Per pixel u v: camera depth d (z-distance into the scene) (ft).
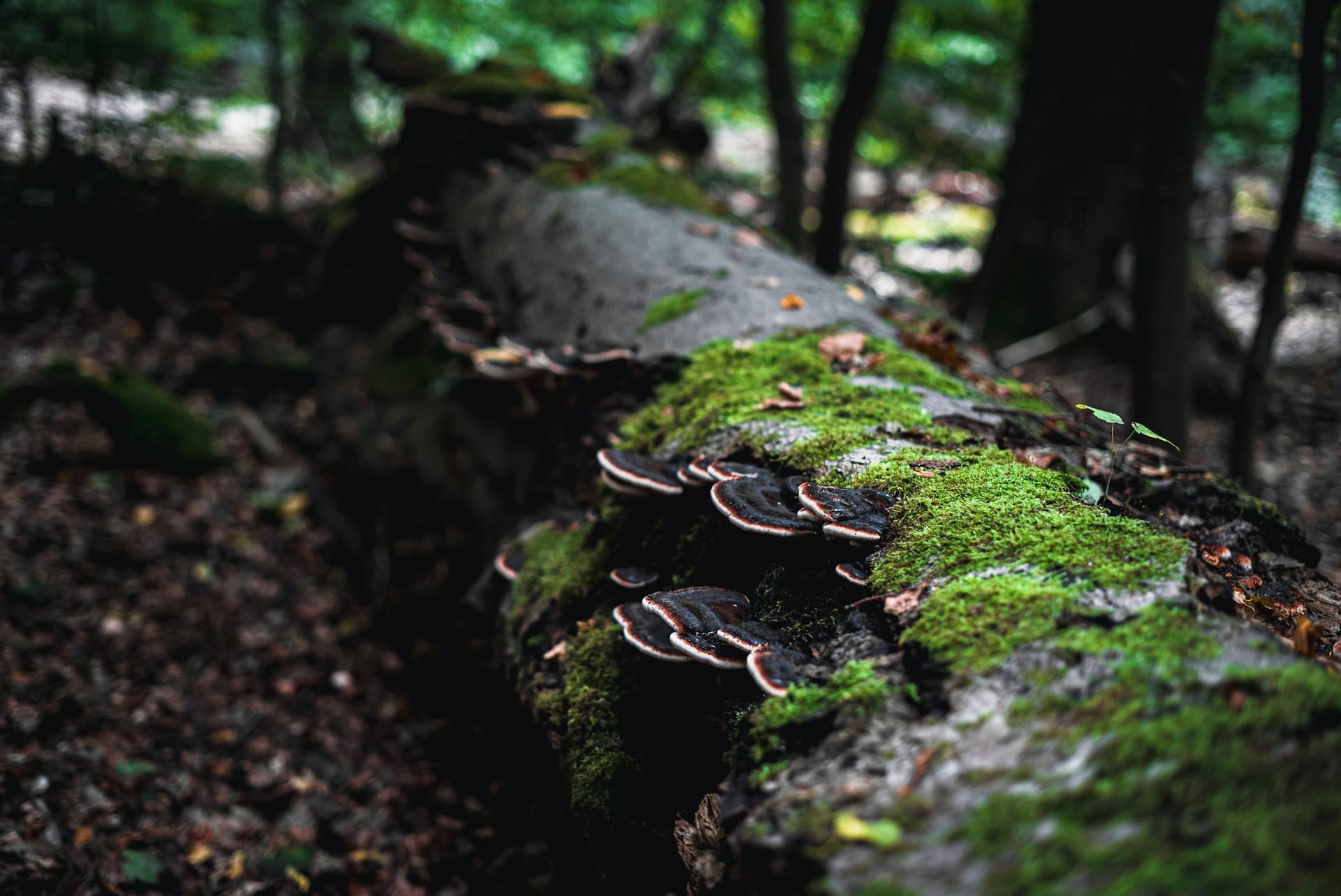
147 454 6.91
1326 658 2.85
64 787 4.13
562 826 3.41
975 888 2.10
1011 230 8.91
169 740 4.58
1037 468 3.18
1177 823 2.10
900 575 2.84
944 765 2.33
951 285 10.52
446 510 5.81
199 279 9.31
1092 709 2.32
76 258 8.76
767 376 3.95
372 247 8.30
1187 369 4.99
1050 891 2.06
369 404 7.19
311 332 9.01
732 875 2.42
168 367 8.28
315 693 5.18
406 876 4.17
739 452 3.59
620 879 3.06
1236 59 8.59
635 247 5.15
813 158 15.23
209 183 9.80
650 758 3.15
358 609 6.07
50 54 7.98
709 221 5.44
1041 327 8.90
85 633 5.10
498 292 6.01
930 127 14.10
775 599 3.11
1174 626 2.43
